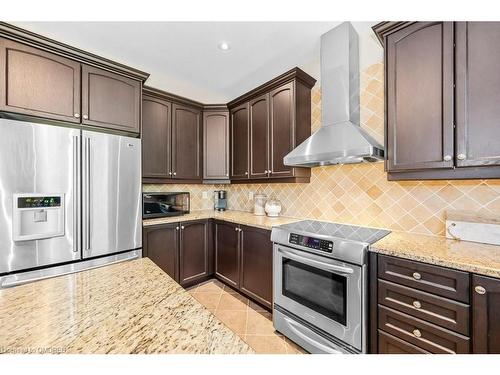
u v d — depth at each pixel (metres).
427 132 1.37
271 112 2.42
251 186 3.14
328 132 1.83
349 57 1.77
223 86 2.80
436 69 1.33
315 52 2.09
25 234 1.59
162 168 2.62
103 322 0.64
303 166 2.27
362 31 1.85
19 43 1.61
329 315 1.55
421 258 1.19
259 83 2.72
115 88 2.07
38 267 1.63
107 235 1.96
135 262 1.11
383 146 1.67
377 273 1.35
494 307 1.00
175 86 2.79
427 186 1.68
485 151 1.19
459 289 1.08
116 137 2.03
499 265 1.03
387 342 1.31
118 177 2.04
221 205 3.36
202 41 1.92
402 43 1.46
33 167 1.61
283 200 2.71
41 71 1.69
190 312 0.69
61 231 1.71
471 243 1.42
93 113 1.93
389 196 1.88
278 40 1.91
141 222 2.20
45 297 0.77
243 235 2.42
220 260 2.75
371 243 1.42
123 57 2.15
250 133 2.68
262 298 2.21
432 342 1.15
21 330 0.60
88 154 1.86
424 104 1.38
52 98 1.73
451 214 1.53
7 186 1.52
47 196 1.66
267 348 1.74
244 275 2.41
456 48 1.27
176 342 0.56
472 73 1.22
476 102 1.21
